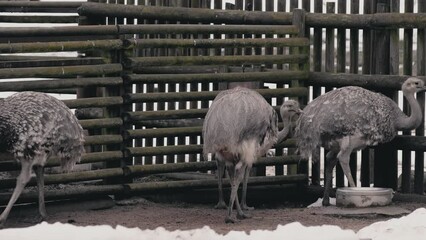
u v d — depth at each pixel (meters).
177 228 13.12
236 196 14.02
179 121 16.64
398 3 15.84
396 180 15.80
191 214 14.48
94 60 15.09
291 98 16.45
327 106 15.04
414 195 15.38
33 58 16.75
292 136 16.06
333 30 16.39
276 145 15.96
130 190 15.19
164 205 15.55
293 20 16.45
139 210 14.88
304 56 16.44
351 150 14.99
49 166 14.16
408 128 15.13
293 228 11.68
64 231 11.22
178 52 17.25
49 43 14.58
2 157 14.46
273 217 14.16
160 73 16.81
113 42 15.08
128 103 15.24
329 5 16.56
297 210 14.86
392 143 15.69
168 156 17.03
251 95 13.79
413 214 12.35
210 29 15.77
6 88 14.25
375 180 15.99
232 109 13.46
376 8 16.06
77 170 16.16
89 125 14.83
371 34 16.06
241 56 15.97
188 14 16.50
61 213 14.63
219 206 15.08
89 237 10.98
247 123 13.41
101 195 15.08
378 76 15.75
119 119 15.11
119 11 16.61
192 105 17.03
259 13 16.62
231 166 14.02
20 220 14.12
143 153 15.27
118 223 13.66
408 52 15.77
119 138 15.09
